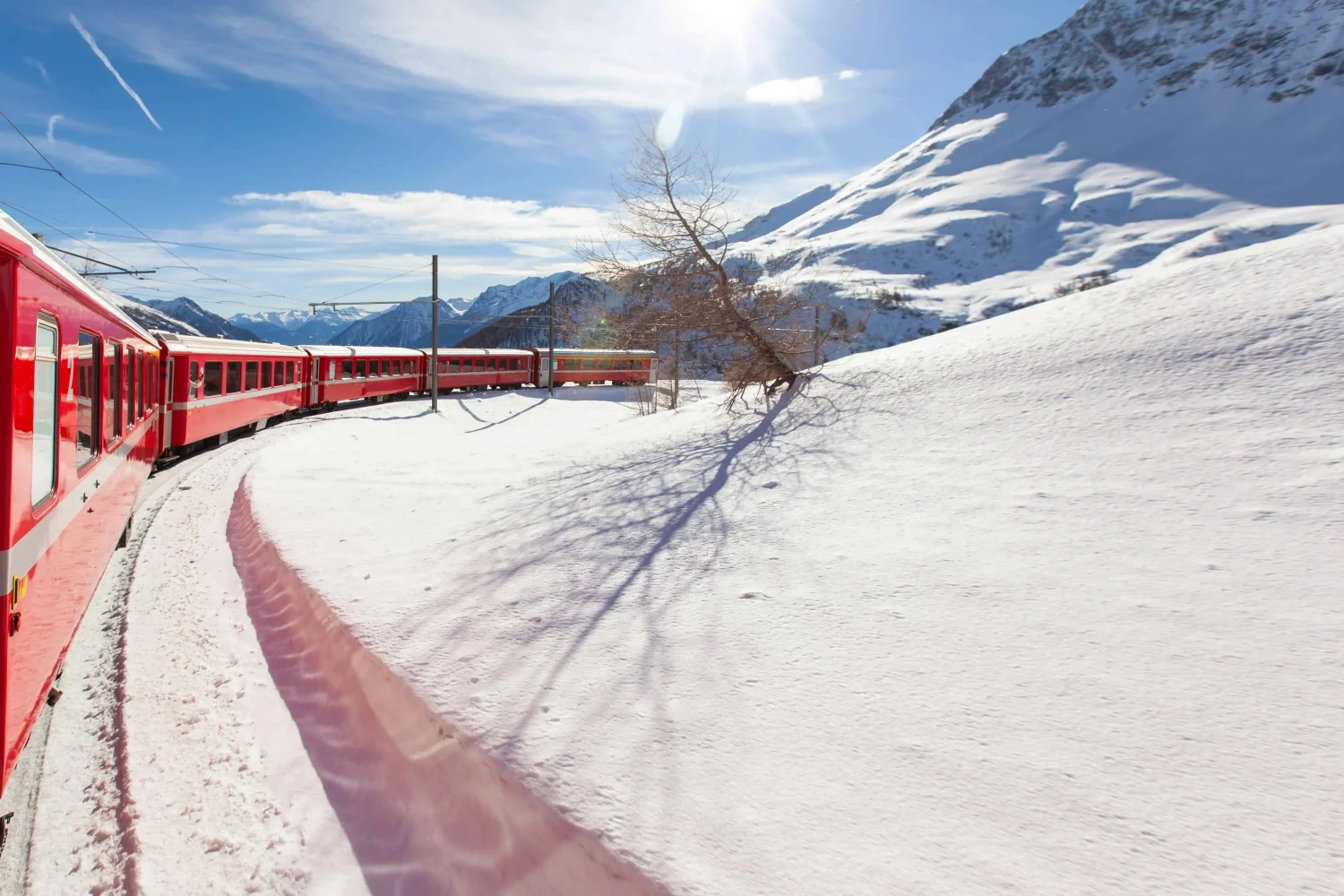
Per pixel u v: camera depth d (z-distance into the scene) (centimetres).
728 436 937
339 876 280
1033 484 511
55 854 296
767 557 488
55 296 343
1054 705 273
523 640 405
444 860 274
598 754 281
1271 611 306
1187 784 223
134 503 746
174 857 291
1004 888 195
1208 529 390
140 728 392
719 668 342
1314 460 431
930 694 295
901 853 213
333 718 397
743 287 1134
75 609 414
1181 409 559
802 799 242
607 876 223
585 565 533
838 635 358
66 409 375
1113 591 349
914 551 447
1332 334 583
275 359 2089
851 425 789
